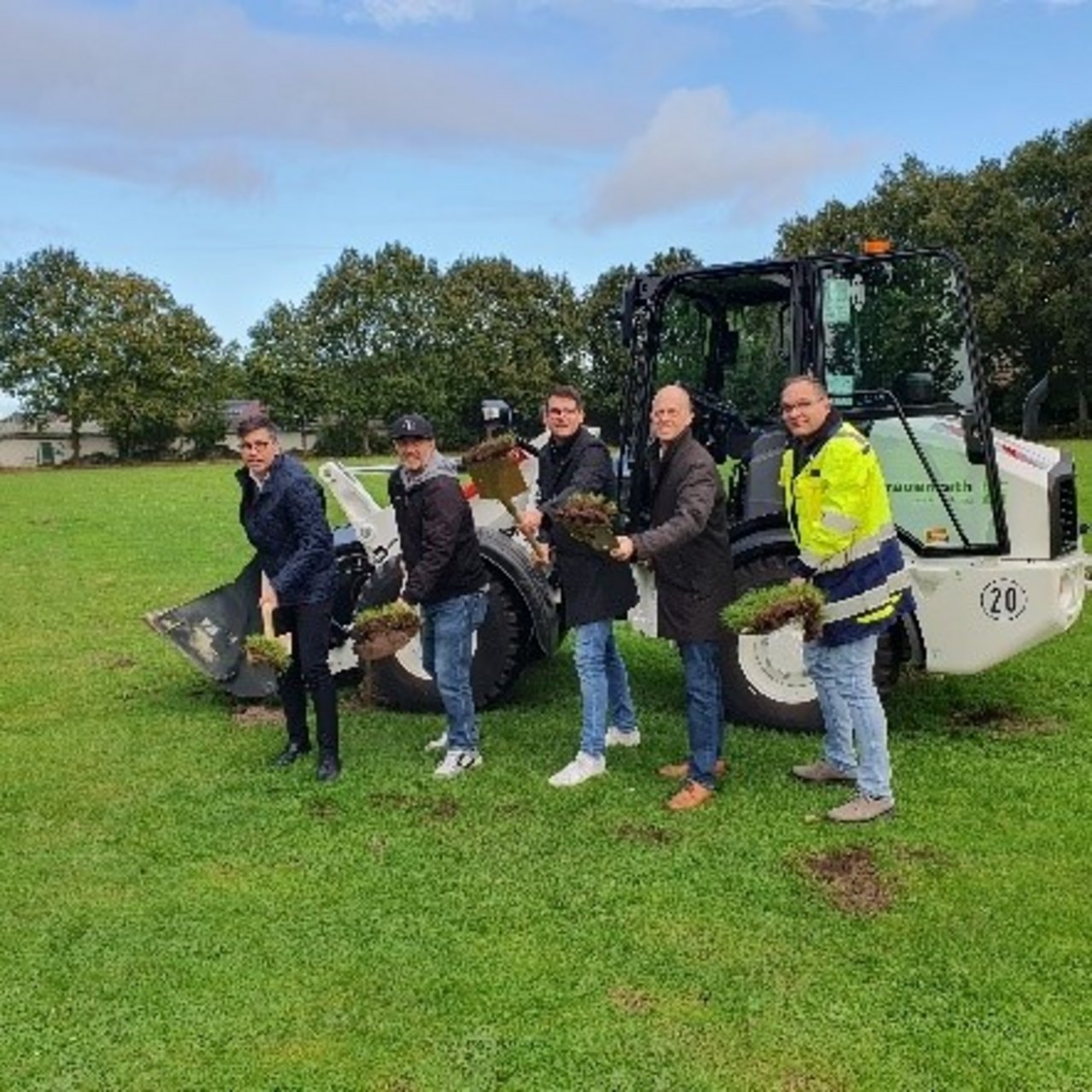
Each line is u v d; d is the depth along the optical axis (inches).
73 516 804.6
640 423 270.1
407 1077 135.3
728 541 212.7
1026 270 1652.3
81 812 215.9
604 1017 146.0
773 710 254.5
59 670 330.6
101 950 163.9
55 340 2268.7
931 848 193.2
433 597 225.3
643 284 270.2
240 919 172.7
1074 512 263.9
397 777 230.7
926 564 247.6
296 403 2348.7
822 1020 144.6
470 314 2330.2
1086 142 1686.8
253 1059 139.2
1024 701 280.8
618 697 244.5
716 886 180.9
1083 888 178.2
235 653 288.7
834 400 255.9
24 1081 135.6
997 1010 146.3
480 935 167.0
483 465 246.2
